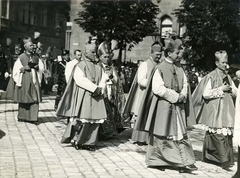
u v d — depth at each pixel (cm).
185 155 634
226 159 675
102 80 779
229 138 696
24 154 716
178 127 634
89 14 2775
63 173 605
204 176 621
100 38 2758
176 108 637
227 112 685
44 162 666
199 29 2508
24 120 1078
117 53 3428
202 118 702
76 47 3950
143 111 646
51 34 4484
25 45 1061
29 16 4269
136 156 738
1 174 584
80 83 751
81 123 763
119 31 2756
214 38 2488
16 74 1042
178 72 656
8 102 1559
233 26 2467
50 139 859
